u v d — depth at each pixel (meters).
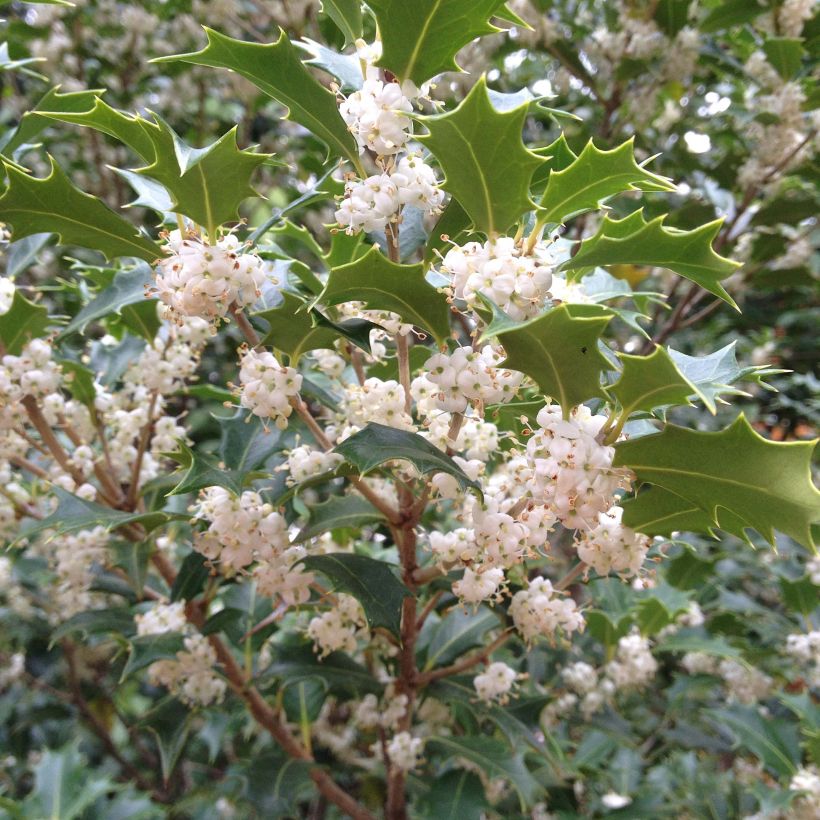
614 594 0.48
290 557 0.30
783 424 0.87
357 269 0.22
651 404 0.21
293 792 0.37
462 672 0.37
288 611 0.39
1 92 0.80
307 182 0.82
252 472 0.32
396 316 0.26
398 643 0.33
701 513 0.26
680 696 0.55
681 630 0.54
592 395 0.21
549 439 0.21
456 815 0.37
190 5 0.75
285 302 0.24
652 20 0.62
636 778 0.50
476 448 0.29
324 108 0.24
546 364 0.21
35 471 0.37
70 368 0.37
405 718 0.37
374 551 0.52
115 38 0.76
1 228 0.34
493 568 0.28
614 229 0.24
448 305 0.23
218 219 0.24
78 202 0.25
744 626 0.58
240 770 0.43
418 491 0.30
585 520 0.22
